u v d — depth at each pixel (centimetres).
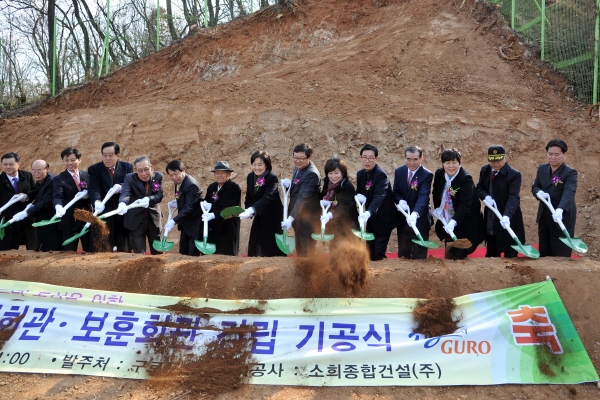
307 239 608
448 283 528
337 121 1127
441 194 648
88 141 1220
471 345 484
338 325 500
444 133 1092
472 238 643
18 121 1359
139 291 546
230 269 555
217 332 502
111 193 671
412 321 499
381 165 1073
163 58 1588
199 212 691
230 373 471
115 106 1348
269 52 1517
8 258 600
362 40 1445
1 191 741
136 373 479
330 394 452
